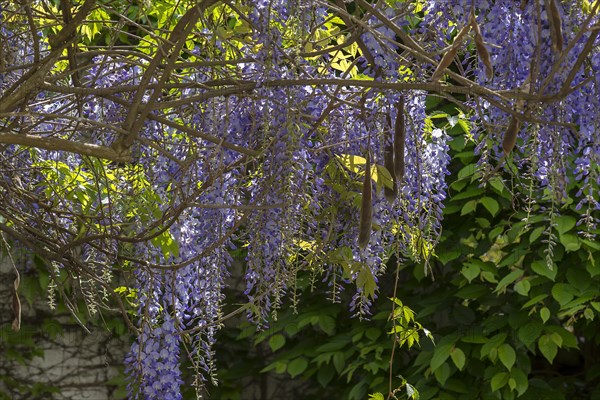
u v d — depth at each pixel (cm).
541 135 219
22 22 278
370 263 253
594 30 190
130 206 258
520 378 479
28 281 580
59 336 623
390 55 218
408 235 257
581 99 213
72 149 190
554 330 477
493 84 219
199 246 262
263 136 224
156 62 202
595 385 586
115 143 199
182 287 264
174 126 210
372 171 230
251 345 645
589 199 222
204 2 203
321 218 243
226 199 252
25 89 204
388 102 223
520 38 210
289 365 557
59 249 244
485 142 225
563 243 449
